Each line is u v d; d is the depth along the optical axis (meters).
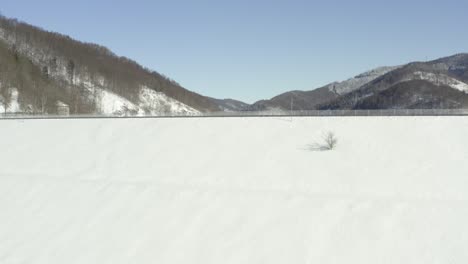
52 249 19.84
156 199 22.73
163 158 27.88
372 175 23.06
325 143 27.53
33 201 24.25
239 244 18.56
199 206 21.64
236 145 28.58
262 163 25.75
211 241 18.97
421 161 24.00
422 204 19.75
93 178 26.31
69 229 21.17
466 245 16.92
